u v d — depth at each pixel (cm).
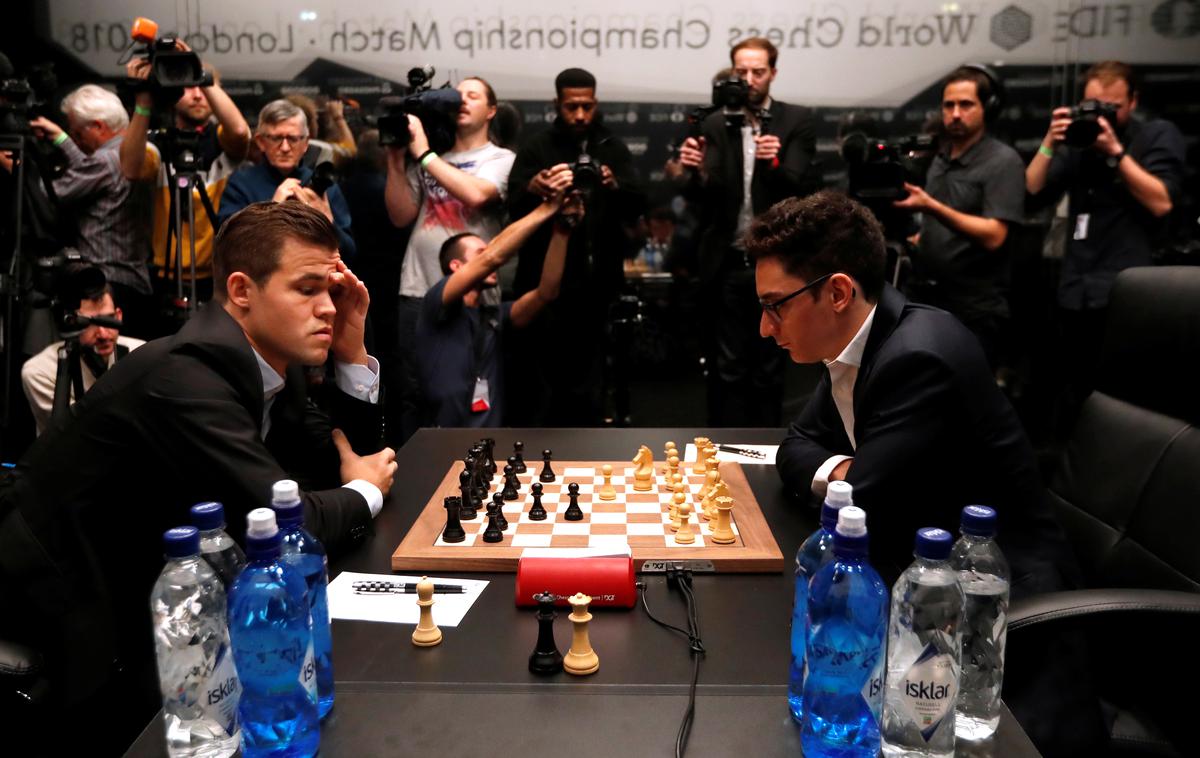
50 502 147
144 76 311
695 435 234
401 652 118
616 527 160
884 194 313
